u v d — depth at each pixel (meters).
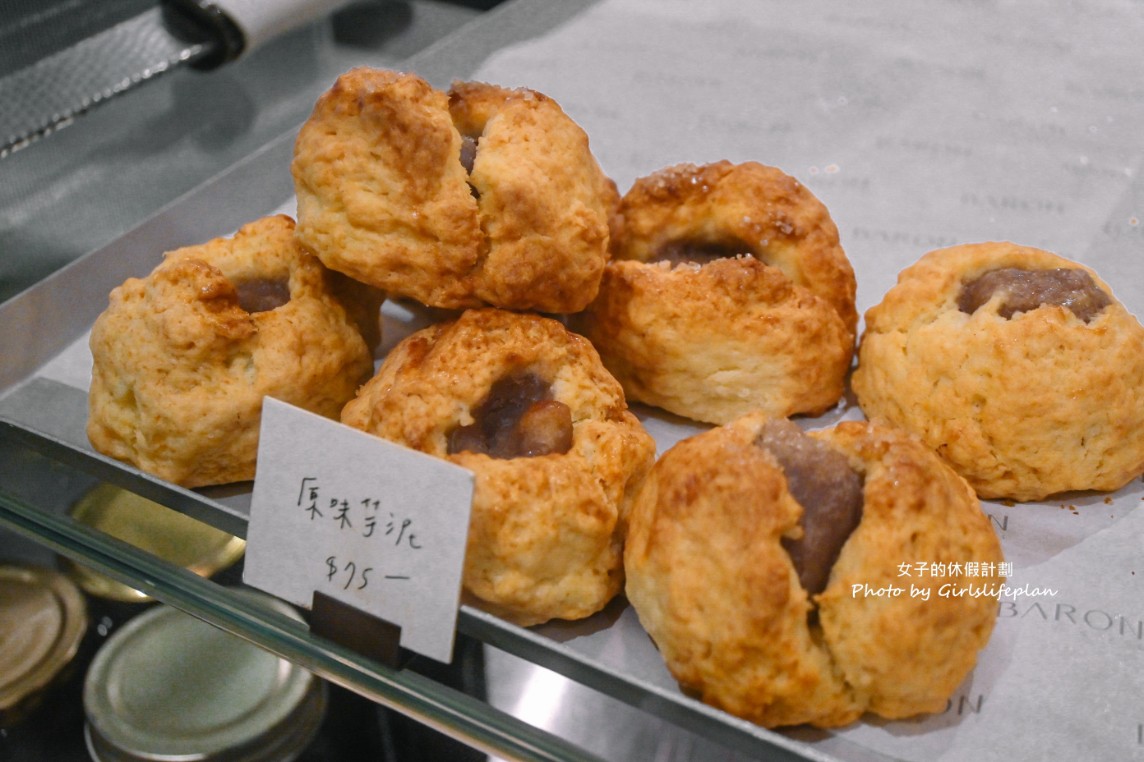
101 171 0.56
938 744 0.33
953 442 0.39
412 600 0.32
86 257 0.44
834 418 0.42
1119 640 0.35
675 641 0.33
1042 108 0.56
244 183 0.48
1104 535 0.38
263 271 0.40
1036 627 0.35
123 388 0.38
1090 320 0.39
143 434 0.38
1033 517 0.39
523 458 0.35
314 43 0.64
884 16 0.63
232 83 0.62
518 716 0.32
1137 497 0.39
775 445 0.33
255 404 0.38
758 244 0.42
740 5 0.64
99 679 0.39
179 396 0.37
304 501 0.32
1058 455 0.38
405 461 0.31
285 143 0.50
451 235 0.37
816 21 0.63
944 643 0.32
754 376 0.41
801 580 0.32
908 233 0.49
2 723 0.39
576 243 0.38
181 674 0.39
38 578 0.42
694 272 0.41
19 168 0.54
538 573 0.35
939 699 0.33
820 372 0.41
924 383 0.40
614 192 0.45
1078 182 0.51
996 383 0.39
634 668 0.34
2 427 0.38
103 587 0.42
